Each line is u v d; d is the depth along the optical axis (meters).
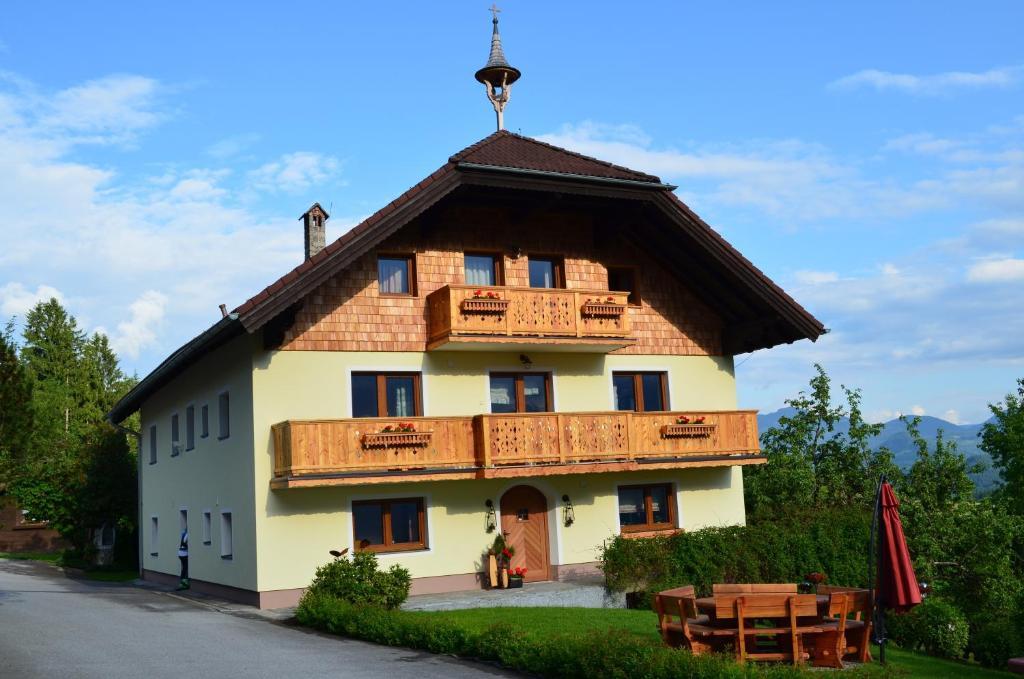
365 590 18.75
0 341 28.88
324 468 21.47
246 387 22.78
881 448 33.28
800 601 14.31
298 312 22.91
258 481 22.00
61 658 14.29
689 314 28.19
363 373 23.53
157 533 32.66
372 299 23.72
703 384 28.05
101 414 54.25
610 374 26.62
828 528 26.16
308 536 22.34
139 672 13.26
